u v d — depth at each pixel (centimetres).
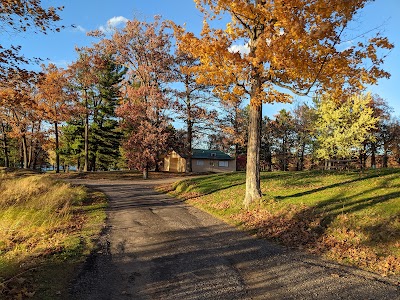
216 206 1309
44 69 3291
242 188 1545
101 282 532
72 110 3694
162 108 2964
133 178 3200
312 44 902
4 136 4494
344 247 707
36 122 3762
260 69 1003
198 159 5012
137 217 1128
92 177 3231
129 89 3061
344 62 955
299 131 4703
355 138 2998
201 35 1079
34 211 1123
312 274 575
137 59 3095
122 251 714
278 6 875
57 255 650
